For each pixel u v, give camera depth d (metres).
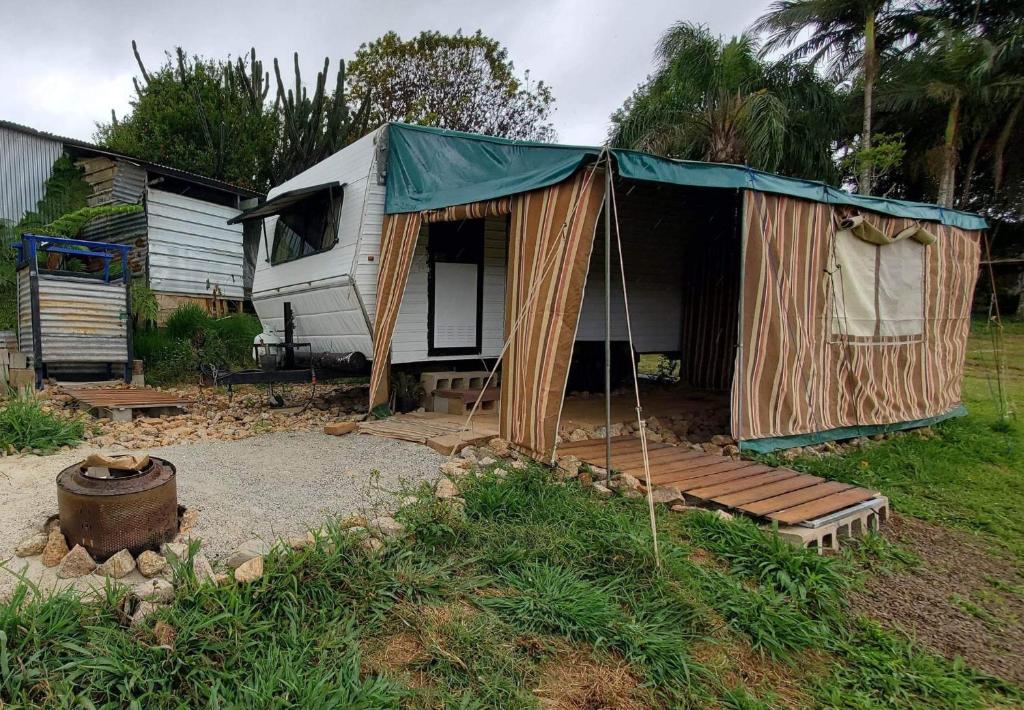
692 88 16.06
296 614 2.62
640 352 9.92
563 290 4.74
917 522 4.73
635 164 4.58
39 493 3.84
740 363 5.64
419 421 6.50
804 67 16.33
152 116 15.66
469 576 3.16
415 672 2.45
